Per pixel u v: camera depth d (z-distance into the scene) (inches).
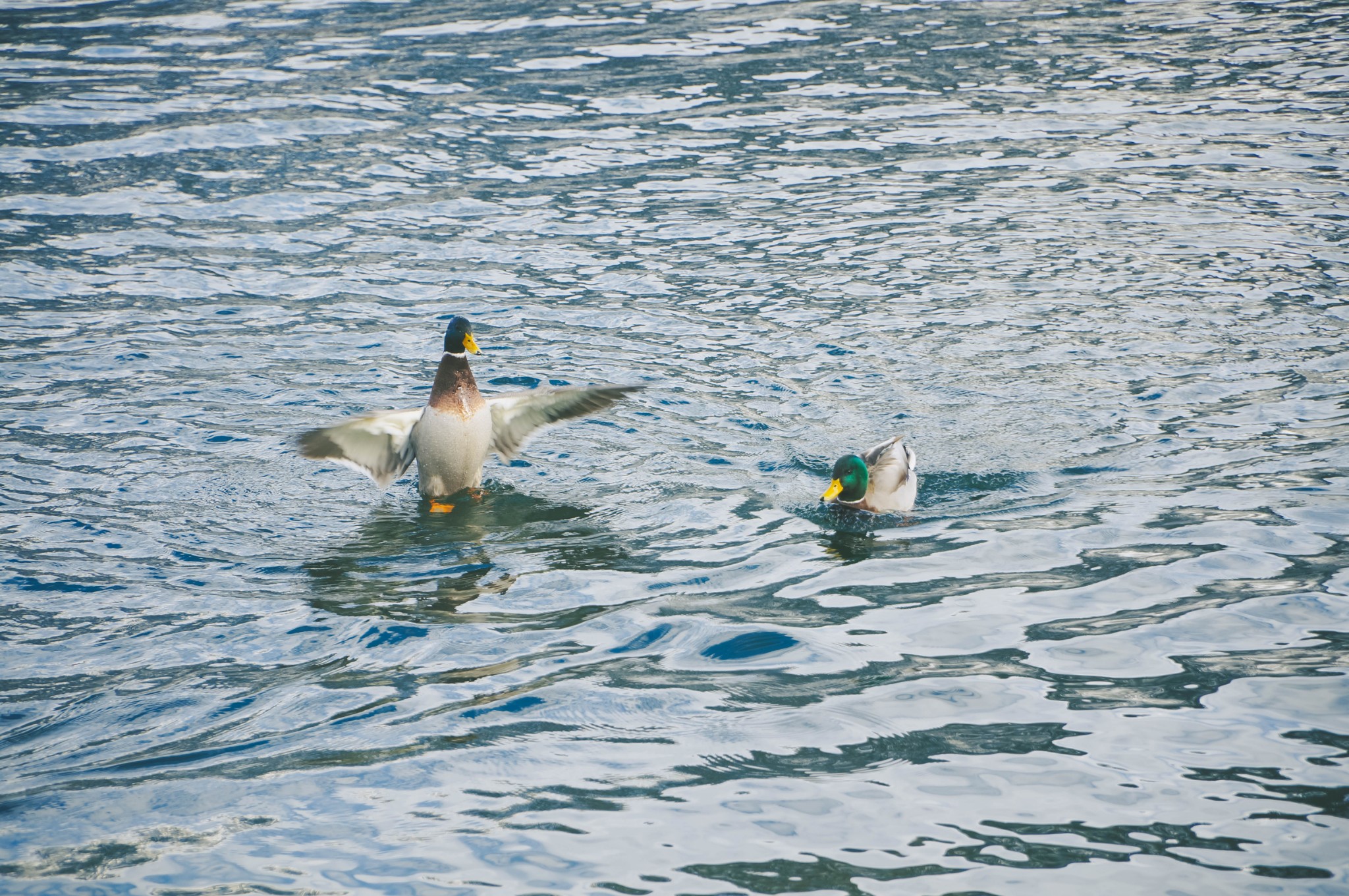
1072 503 480.7
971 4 1483.8
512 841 289.1
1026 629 386.0
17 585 422.3
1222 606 394.9
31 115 1069.8
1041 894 267.0
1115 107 1110.4
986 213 870.4
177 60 1250.0
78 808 303.1
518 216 877.2
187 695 356.2
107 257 794.8
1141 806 296.8
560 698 350.0
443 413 494.0
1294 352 626.8
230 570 437.1
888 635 385.1
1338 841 281.9
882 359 641.0
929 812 297.1
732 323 697.6
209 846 288.4
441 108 1112.2
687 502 495.5
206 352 661.3
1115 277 746.8
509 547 456.8
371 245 823.7
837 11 1456.7
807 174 956.0
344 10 1469.0
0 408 583.2
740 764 319.0
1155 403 573.6
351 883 275.3
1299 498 470.6
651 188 928.9
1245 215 850.1
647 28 1376.7
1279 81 1171.9
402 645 383.9
